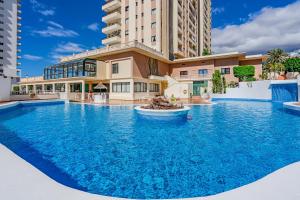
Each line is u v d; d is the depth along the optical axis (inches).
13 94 847.1
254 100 1112.2
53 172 191.8
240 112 637.3
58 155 238.8
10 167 140.6
